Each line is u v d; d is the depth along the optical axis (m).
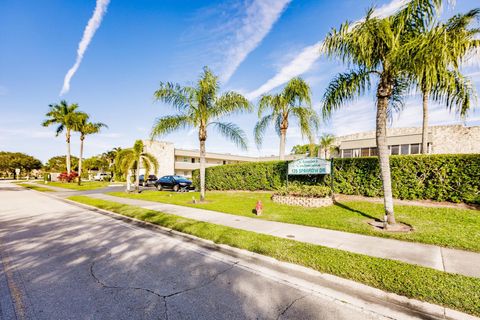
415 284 3.66
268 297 3.63
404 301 3.40
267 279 4.25
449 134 21.17
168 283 4.09
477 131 20.12
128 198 16.09
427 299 3.36
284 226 7.55
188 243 6.40
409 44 6.04
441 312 3.14
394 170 11.06
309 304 3.45
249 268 4.73
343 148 26.83
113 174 51.47
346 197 12.21
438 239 5.77
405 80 7.77
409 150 22.69
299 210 10.07
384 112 7.31
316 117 16.97
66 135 37.12
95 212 11.51
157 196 17.02
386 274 4.00
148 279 4.24
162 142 40.47
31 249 5.90
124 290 3.84
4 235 7.24
